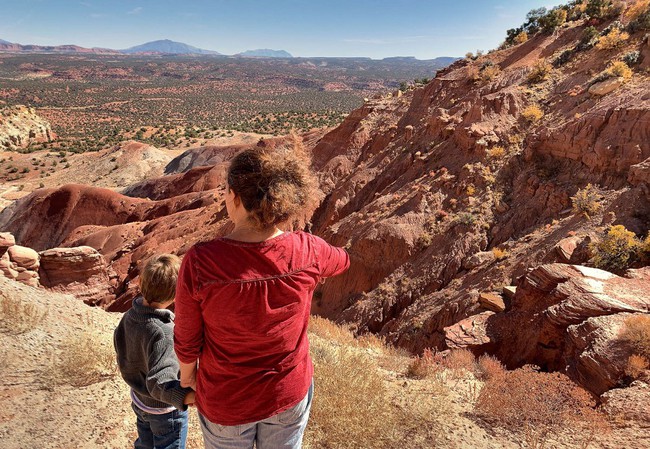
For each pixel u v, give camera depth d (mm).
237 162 2045
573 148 22469
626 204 16969
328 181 43469
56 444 4453
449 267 22141
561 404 5586
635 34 29094
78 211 72812
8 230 74312
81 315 7781
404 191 28984
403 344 18188
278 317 2035
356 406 4898
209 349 2088
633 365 7527
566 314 10523
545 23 39875
